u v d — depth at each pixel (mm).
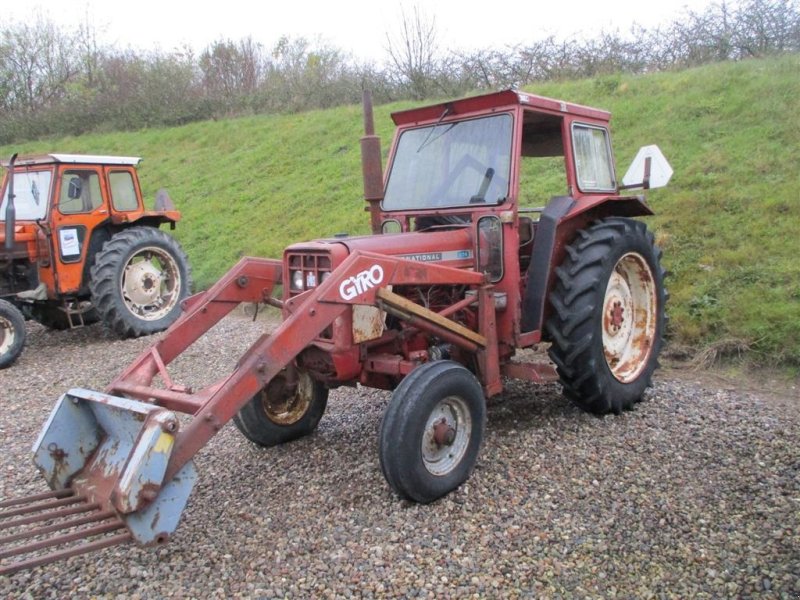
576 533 3111
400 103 15195
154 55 22719
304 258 3762
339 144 13977
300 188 12414
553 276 4410
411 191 4559
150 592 2822
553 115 4453
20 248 7785
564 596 2676
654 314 4926
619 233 4543
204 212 12656
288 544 3143
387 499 3520
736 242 6633
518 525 3209
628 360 4793
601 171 4922
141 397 3414
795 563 2797
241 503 3576
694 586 2697
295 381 4113
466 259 4203
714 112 9430
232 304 4207
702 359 5496
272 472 3949
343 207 11023
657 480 3584
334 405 5062
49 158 7875
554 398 4918
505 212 4039
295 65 21594
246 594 2783
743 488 3463
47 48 23547
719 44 12789
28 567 2613
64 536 2740
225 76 21203
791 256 6199
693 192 7629
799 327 5266
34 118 21578
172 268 8633
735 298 5875
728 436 4121
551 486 3562
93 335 8594
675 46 13266
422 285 3998
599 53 13852
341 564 2959
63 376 6684
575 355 4246
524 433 4250
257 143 15781
